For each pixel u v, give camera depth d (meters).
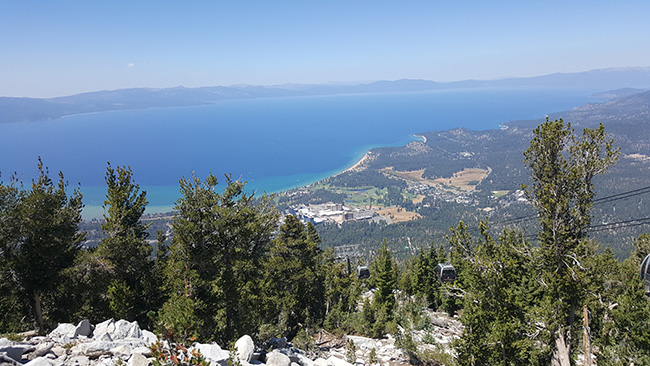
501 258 23.20
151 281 31.06
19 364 11.80
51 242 25.94
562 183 23.28
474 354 22.45
